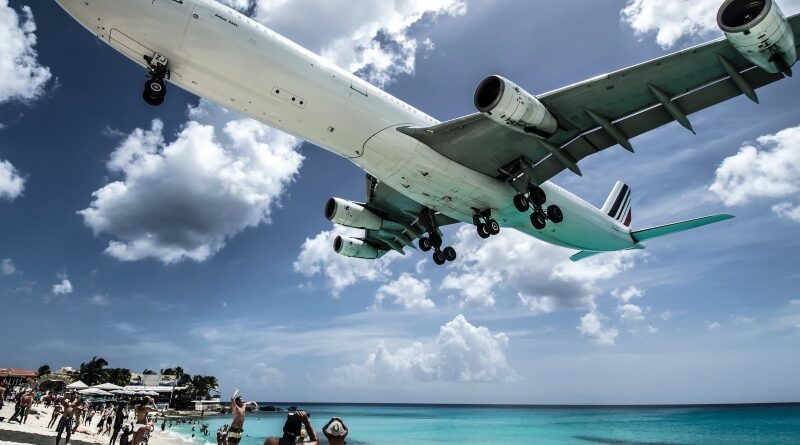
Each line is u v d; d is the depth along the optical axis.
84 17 11.24
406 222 21.27
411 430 80.69
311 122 13.66
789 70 11.89
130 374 111.94
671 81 13.41
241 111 13.47
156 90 11.97
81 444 18.88
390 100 15.12
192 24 11.84
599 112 14.51
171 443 37.84
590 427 87.44
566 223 19.41
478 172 16.16
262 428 80.62
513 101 12.93
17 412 23.73
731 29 10.78
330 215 19.70
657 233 22.78
